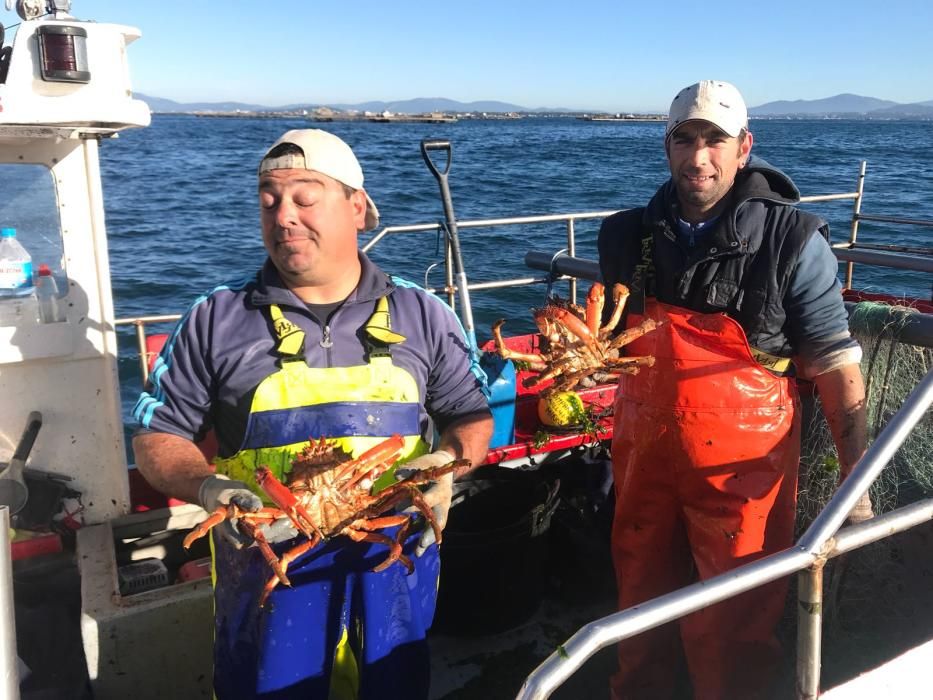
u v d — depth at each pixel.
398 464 2.23
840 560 3.03
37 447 2.95
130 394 7.98
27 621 2.88
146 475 2.18
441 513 2.05
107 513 3.12
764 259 2.37
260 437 2.15
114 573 2.80
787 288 2.38
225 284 2.30
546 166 36.47
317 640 2.16
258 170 2.14
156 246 15.81
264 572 2.11
